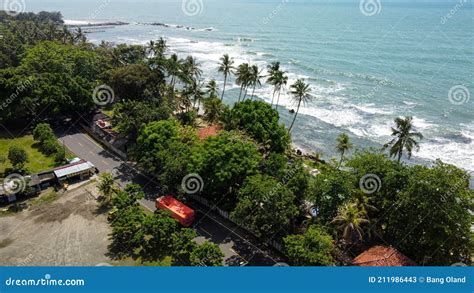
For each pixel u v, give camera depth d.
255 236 54.44
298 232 52.94
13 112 83.38
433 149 90.19
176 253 48.94
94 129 86.00
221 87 139.38
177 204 57.31
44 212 58.81
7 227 55.09
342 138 75.81
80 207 60.28
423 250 47.78
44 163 72.94
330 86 140.00
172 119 77.06
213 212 59.94
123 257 49.28
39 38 157.88
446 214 44.88
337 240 50.12
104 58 119.94
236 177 56.62
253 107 77.62
